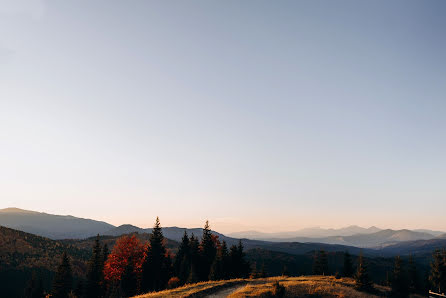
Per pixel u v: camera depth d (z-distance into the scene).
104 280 57.12
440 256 62.28
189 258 66.88
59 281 53.91
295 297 35.47
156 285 58.06
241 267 68.62
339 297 37.50
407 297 49.12
